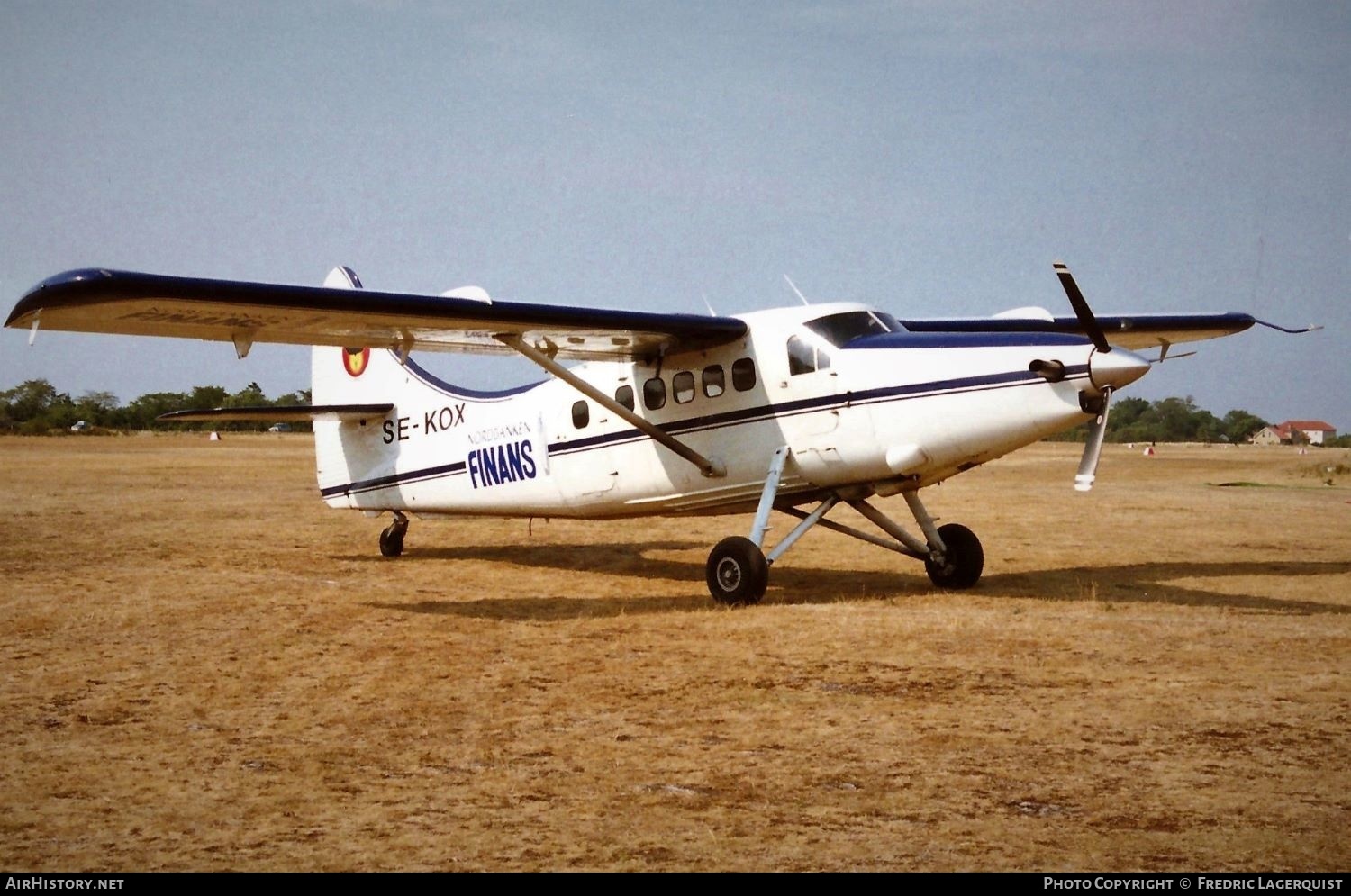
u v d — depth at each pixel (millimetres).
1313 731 6102
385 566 13922
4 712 6668
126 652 8383
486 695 7047
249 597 11117
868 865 4387
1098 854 4480
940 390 10234
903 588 11820
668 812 4973
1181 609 10250
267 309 9375
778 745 5941
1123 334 14320
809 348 10945
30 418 100312
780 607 10344
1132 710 6562
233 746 5992
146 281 8625
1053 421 9828
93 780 5426
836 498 11273
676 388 11844
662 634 9047
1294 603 10633
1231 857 4434
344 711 6672
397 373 14719
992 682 7266
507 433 13453
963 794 5164
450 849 4574
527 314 10359
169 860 4465
